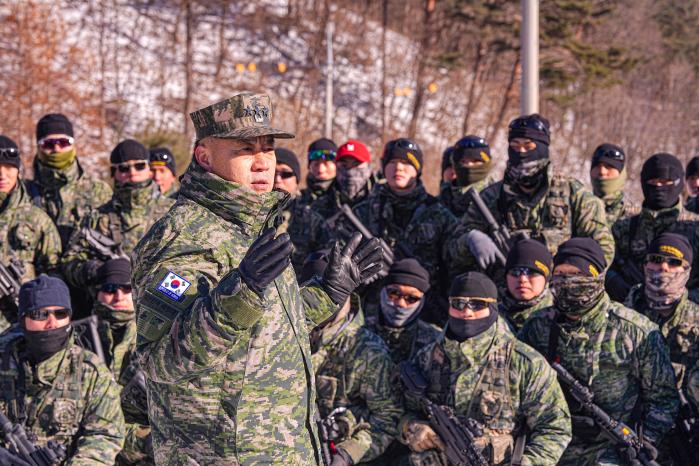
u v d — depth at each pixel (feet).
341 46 123.54
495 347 15.61
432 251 21.07
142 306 7.67
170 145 64.28
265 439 7.97
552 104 126.41
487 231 19.84
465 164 22.39
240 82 112.57
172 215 8.11
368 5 129.70
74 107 90.53
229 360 7.85
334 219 22.17
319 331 16.40
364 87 120.88
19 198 20.93
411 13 131.34
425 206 21.45
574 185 19.56
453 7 103.50
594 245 16.21
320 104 115.85
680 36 139.74
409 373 15.94
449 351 15.75
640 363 16.07
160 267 7.75
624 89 134.10
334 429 15.98
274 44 118.73
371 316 20.52
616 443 15.80
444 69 124.57
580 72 102.68
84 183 22.13
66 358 15.60
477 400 15.55
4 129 81.82
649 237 20.90
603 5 104.47
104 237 21.18
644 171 20.89
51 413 15.35
